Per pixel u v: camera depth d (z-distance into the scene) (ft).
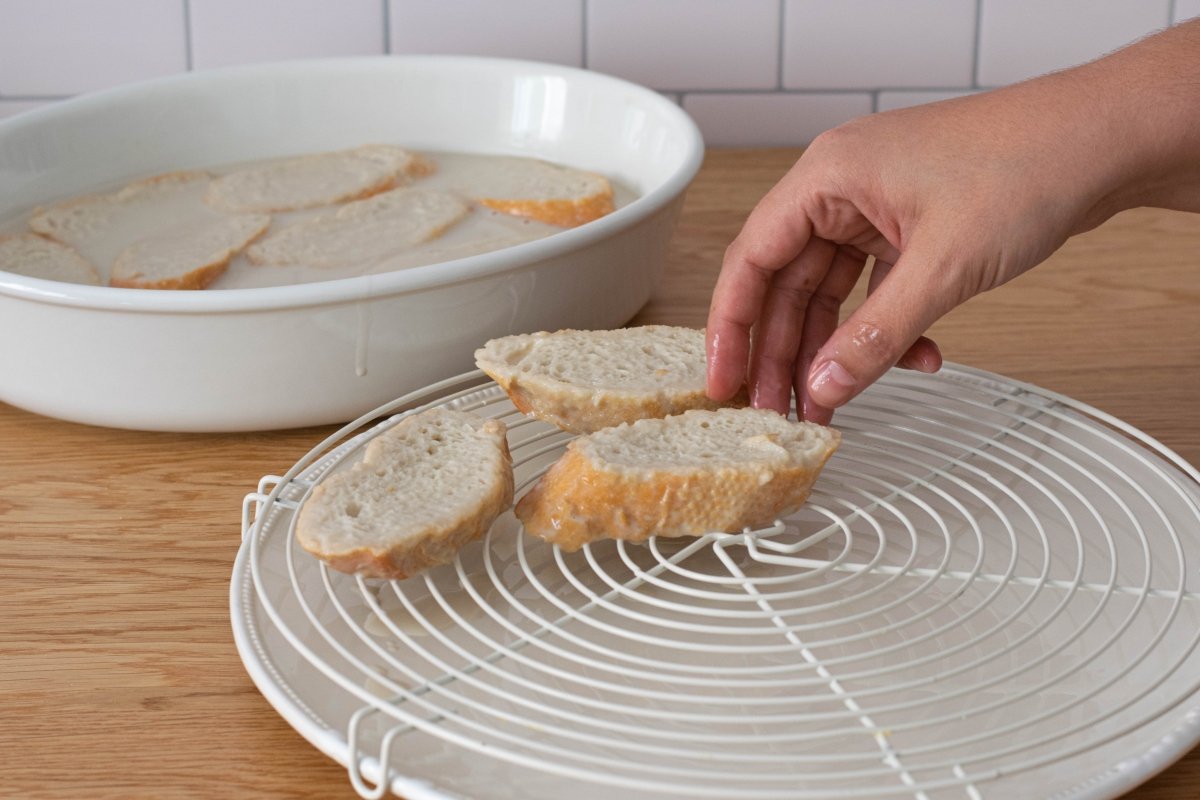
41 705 1.86
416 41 4.17
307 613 1.84
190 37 4.11
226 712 1.85
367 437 2.40
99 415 2.52
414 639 1.92
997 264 1.96
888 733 1.71
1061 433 2.51
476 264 2.41
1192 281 3.25
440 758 1.66
